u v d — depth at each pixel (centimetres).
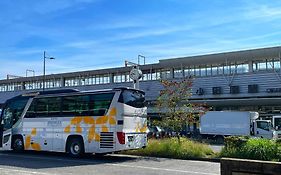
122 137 1764
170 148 1930
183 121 2098
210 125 3859
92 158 1856
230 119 3772
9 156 1941
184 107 2111
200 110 2217
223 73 5831
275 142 1689
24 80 8412
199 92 5856
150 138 2247
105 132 1797
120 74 7000
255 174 627
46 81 8131
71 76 7650
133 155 2011
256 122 3675
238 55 5584
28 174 1257
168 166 1542
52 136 1975
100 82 7300
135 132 1853
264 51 5366
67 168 1453
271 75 5322
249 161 635
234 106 5662
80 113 1895
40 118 2042
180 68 6262
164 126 2145
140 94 1930
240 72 5681
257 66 5578
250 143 1703
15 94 8338
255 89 5403
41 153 2117
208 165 1586
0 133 2212
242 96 5506
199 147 1908
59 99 1989
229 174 652
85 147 1852
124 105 1802
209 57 5828
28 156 1944
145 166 1536
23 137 2103
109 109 1805
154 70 6531
